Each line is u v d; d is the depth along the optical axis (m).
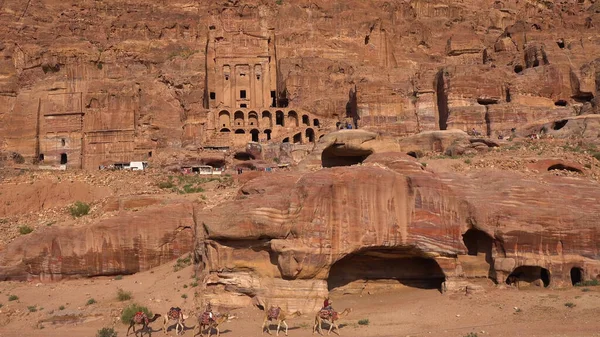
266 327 35.88
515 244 40.03
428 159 65.12
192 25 133.75
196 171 86.50
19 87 116.88
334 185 38.84
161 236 53.78
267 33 119.94
